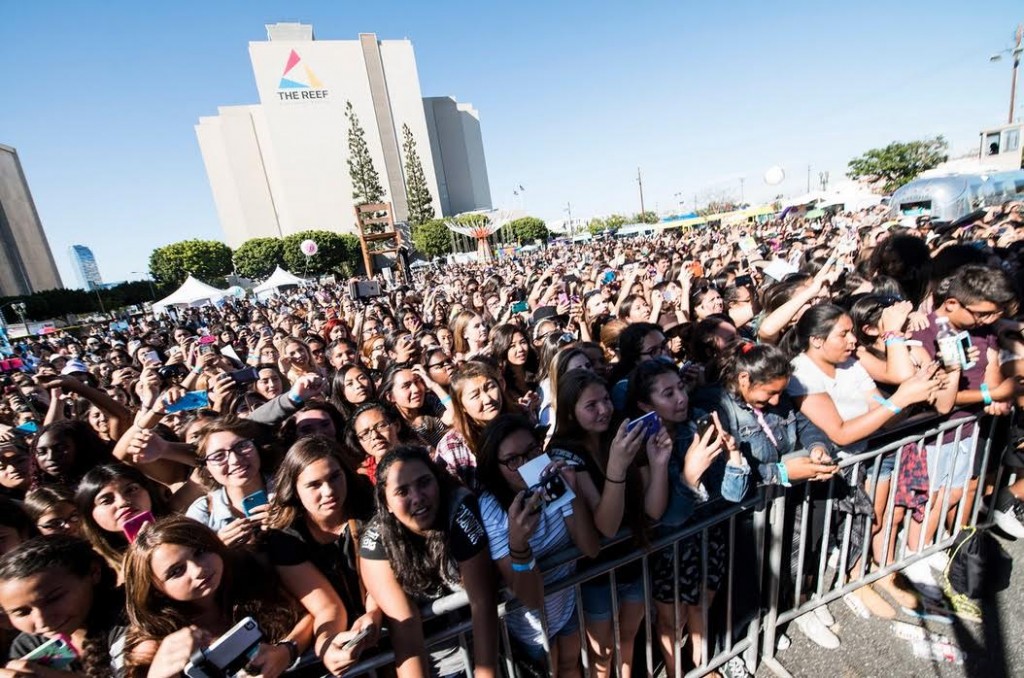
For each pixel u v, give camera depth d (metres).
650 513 1.83
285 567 1.71
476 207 81.56
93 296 42.69
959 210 16.42
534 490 1.56
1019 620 2.32
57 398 4.41
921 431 2.67
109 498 2.02
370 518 1.87
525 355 4.02
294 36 67.88
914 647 2.31
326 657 1.53
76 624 1.58
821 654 2.35
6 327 27.94
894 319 2.49
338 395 3.45
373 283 15.99
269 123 63.06
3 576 1.46
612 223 71.56
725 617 2.29
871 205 25.69
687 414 2.15
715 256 10.72
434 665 1.87
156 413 2.89
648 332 3.01
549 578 1.89
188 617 1.50
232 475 2.16
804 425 2.38
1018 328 2.54
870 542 2.79
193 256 53.88
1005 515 2.81
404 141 68.75
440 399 3.71
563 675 2.14
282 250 51.91
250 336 10.32
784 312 3.38
